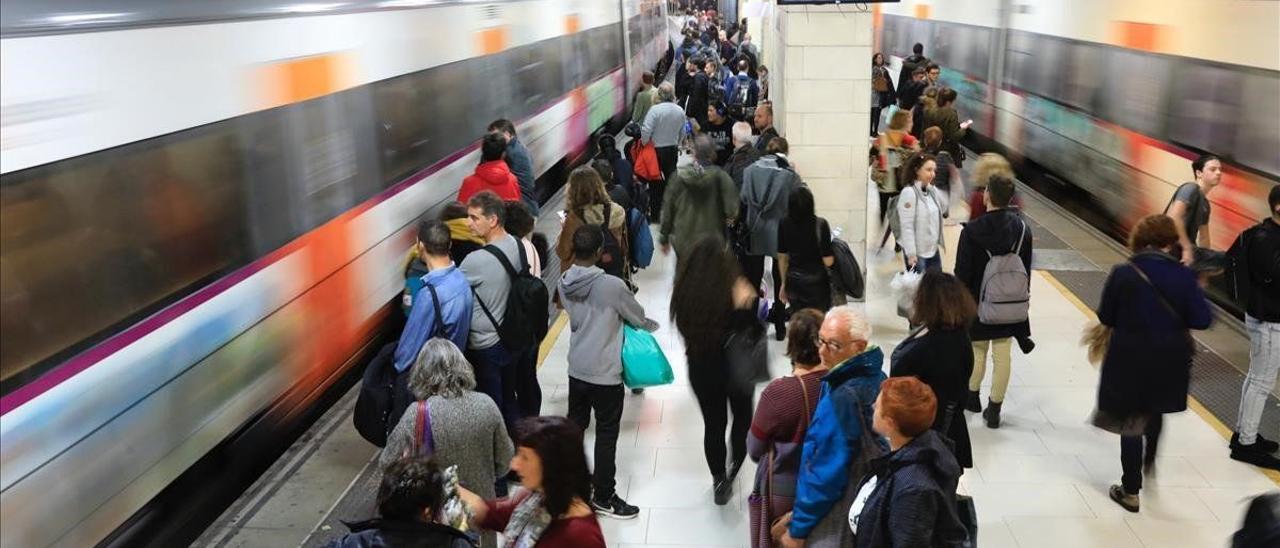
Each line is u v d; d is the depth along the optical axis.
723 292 5.27
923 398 3.40
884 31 24.56
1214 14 8.79
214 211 5.41
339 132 6.97
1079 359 7.64
